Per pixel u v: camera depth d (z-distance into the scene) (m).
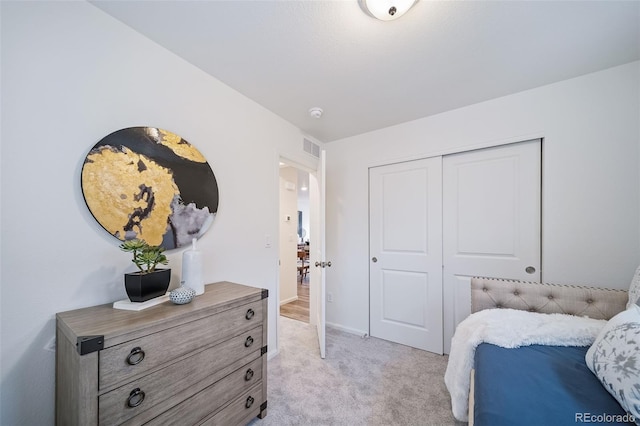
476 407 0.92
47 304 1.08
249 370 1.46
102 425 0.88
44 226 1.08
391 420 1.52
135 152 1.36
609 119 1.74
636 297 1.25
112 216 1.26
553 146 1.91
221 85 1.88
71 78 1.16
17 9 1.03
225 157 1.90
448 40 1.46
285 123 2.51
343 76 1.82
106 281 1.25
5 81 1.00
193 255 1.45
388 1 1.17
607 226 1.74
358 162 2.89
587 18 1.29
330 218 3.09
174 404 1.10
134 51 1.39
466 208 2.30
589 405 0.85
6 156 0.99
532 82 1.90
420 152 2.49
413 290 2.53
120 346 0.93
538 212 2.00
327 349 2.43
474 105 2.23
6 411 0.99
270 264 2.27
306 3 1.23
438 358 2.27
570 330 1.32
